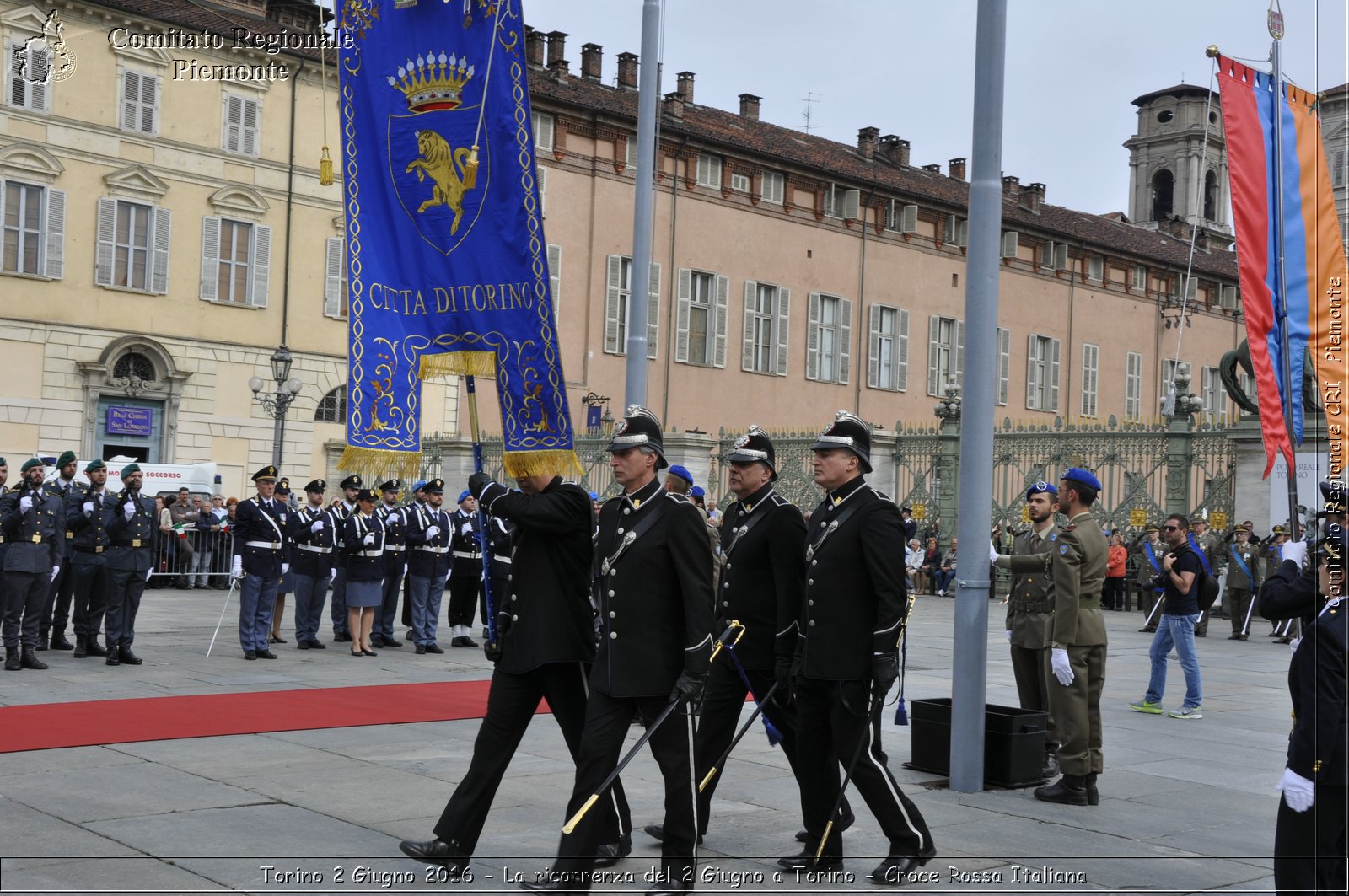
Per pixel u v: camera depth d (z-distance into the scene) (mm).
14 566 13875
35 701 11656
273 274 37906
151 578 26797
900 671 9617
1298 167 12539
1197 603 12680
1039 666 9812
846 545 6957
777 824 7859
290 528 17000
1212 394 61656
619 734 6555
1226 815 8398
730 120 49938
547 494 6770
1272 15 12516
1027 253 54406
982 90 9031
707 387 45562
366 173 8555
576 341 42469
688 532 6527
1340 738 5309
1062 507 8883
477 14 8281
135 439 35562
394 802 8086
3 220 33156
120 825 7309
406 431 8305
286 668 14789
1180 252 61906
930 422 52500
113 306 34969
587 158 42969
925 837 6816
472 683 14016
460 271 8258
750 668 7496
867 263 50562
